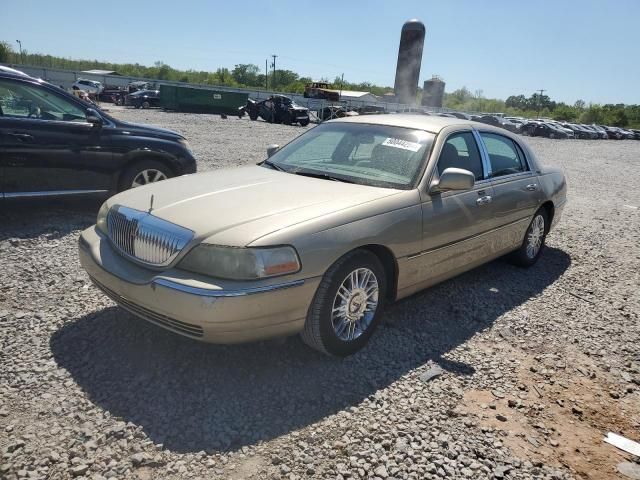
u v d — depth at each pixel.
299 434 2.74
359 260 3.40
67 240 5.47
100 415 2.77
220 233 2.98
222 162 11.44
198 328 2.90
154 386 3.05
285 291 2.98
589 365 3.79
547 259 6.34
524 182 5.22
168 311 2.95
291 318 3.09
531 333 4.22
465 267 4.53
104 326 3.71
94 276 3.47
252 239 2.92
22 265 4.72
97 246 3.53
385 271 3.76
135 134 6.46
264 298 2.90
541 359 3.81
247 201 3.39
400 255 3.67
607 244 7.32
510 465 2.66
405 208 3.69
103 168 6.23
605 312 4.79
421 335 3.99
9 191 5.70
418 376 3.41
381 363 3.52
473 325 4.26
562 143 35.56
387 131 4.46
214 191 3.60
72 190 6.10
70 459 2.45
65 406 2.82
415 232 3.74
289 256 2.98
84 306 4.02
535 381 3.50
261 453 2.59
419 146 4.19
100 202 7.04
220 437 2.67
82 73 54.78
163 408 2.86
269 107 32.66
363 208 3.44
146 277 3.09
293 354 3.52
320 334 3.28
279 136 20.67
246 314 2.88
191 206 3.31
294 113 31.91
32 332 3.57
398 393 3.19
